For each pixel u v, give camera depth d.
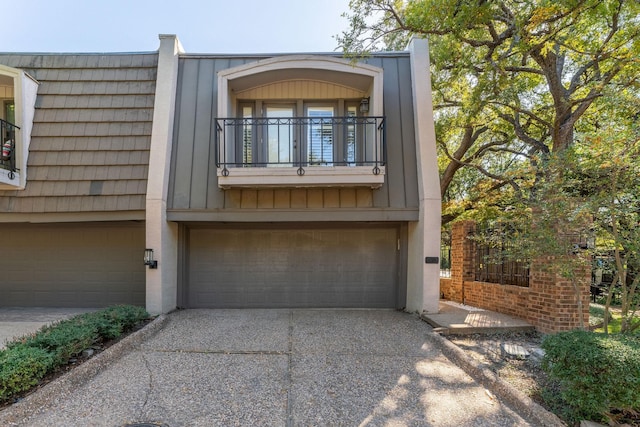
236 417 3.20
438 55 7.19
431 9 5.69
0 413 2.98
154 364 4.38
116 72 7.20
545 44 7.10
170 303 7.05
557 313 5.42
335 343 5.27
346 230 7.84
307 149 7.30
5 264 7.49
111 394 3.57
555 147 8.74
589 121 10.02
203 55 7.34
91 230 7.53
